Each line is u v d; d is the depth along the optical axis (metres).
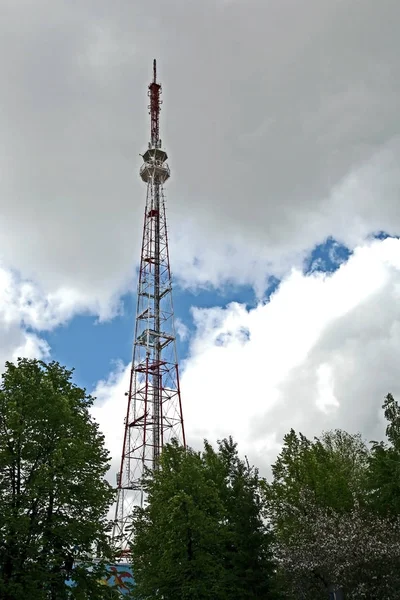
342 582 42.47
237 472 48.28
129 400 81.25
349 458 69.56
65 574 34.25
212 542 40.97
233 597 39.62
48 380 38.50
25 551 31.77
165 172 97.06
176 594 39.06
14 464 34.94
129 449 77.38
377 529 46.69
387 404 58.09
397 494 51.78
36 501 33.88
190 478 43.53
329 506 51.78
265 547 42.50
